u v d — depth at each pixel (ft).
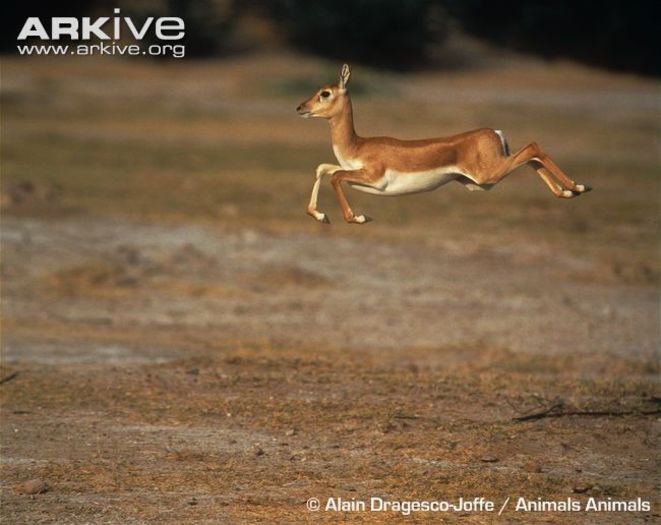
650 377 86.74
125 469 61.00
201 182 199.41
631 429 69.36
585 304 119.96
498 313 114.32
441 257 142.51
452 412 72.84
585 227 169.37
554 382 82.23
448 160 54.95
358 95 361.92
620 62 503.61
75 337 98.17
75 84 370.73
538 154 54.08
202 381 80.53
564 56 507.30
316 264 134.92
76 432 68.13
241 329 104.17
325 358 90.27
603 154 263.49
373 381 81.30
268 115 320.50
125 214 159.74
